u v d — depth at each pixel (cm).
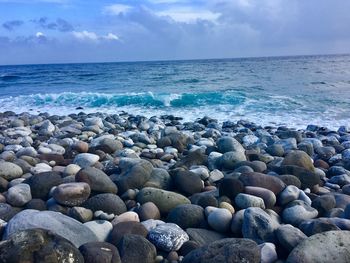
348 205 420
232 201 456
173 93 1845
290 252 335
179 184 508
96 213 413
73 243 335
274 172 571
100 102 1750
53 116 1332
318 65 4628
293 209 429
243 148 742
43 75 4197
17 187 459
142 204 443
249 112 1407
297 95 1772
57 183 473
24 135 938
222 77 2956
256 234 369
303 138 904
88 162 602
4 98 2031
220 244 319
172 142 820
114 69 5378
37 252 284
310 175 543
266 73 3312
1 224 371
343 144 844
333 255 319
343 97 1688
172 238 362
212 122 1169
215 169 611
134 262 331
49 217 363
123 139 856
